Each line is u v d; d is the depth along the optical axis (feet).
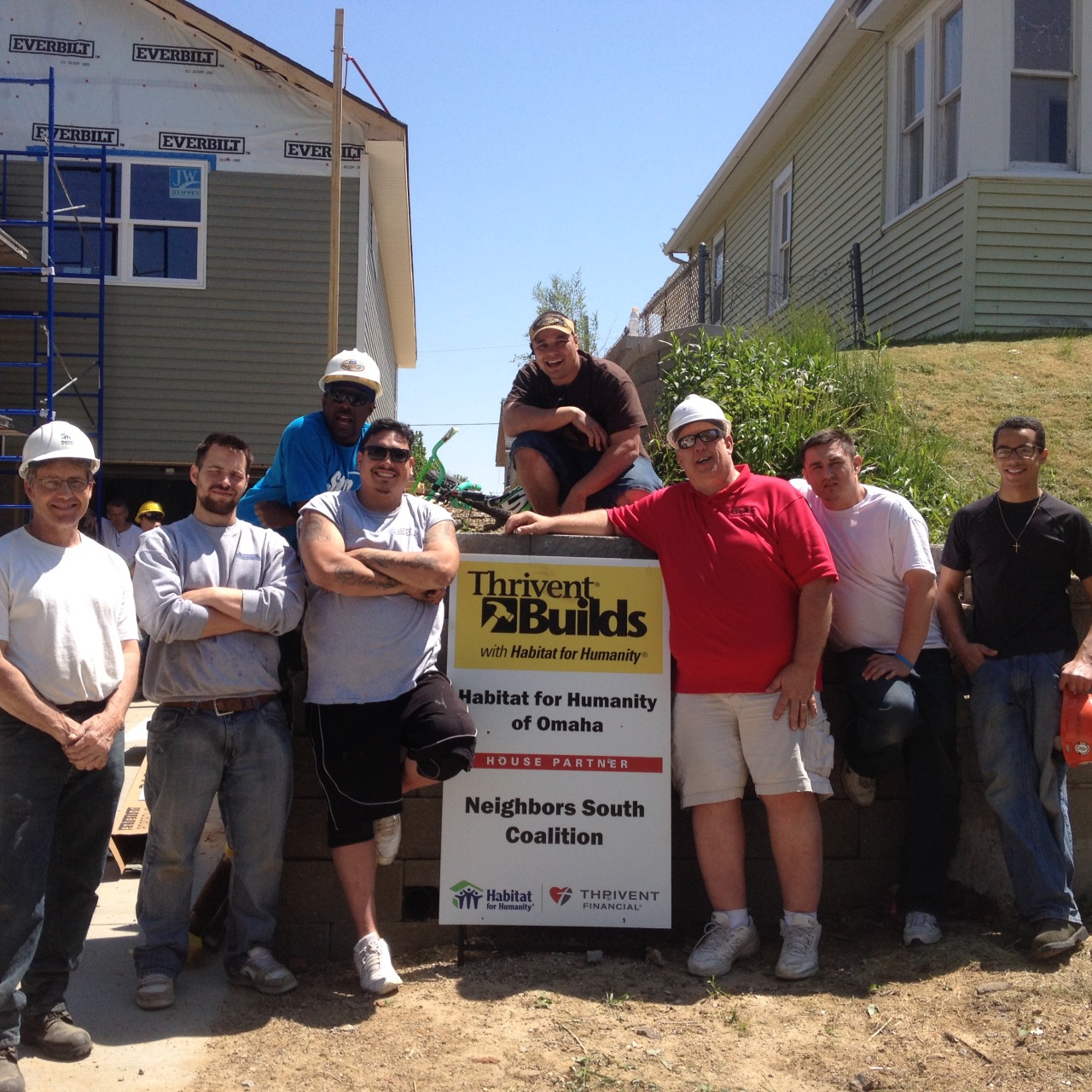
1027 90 41.96
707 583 14.90
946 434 29.89
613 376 18.62
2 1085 11.19
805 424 27.32
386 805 14.26
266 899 14.25
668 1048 12.46
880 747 15.11
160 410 48.26
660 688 15.67
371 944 14.12
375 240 57.31
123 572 13.19
